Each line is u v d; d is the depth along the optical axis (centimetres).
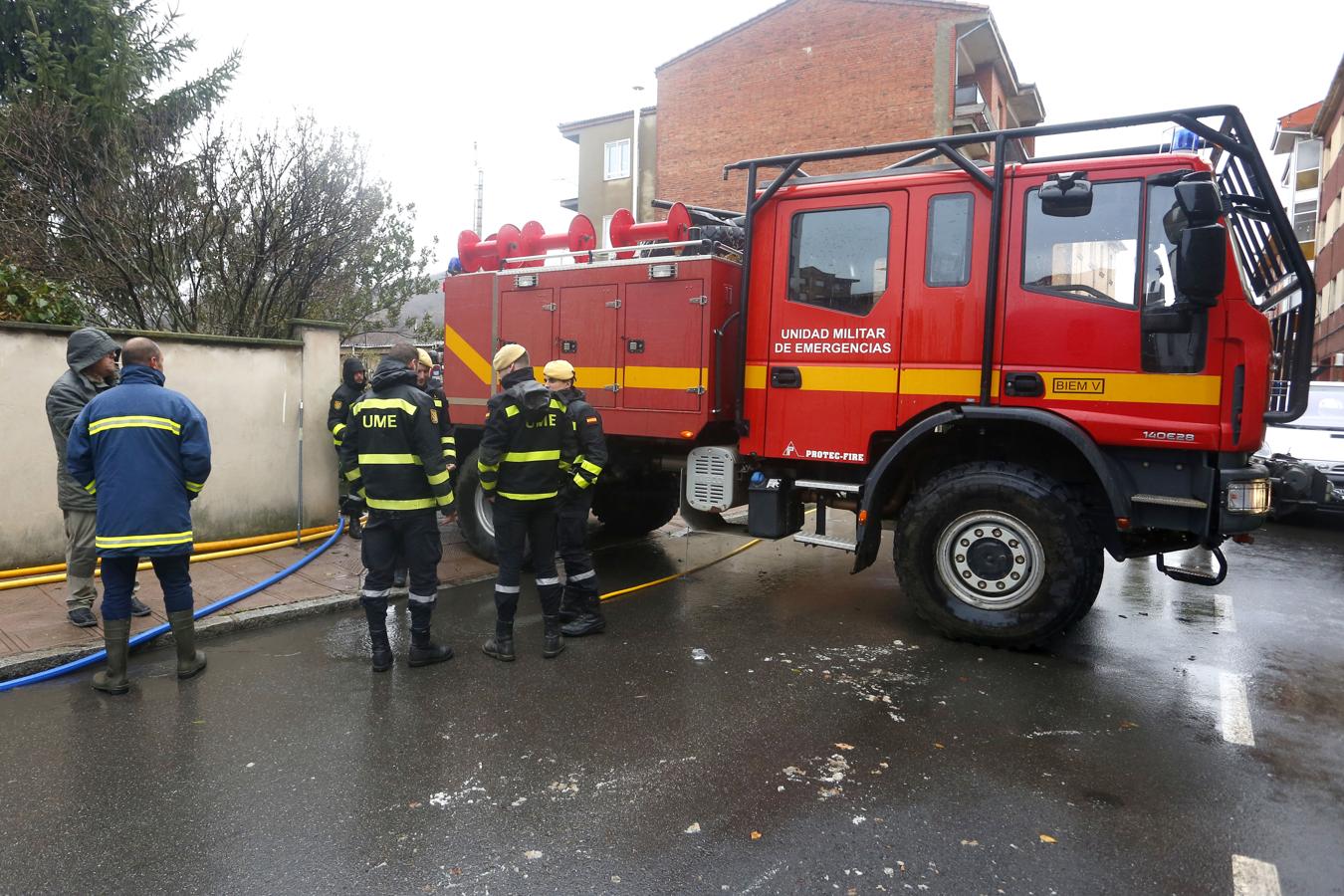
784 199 539
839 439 525
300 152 889
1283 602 598
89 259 859
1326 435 924
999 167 468
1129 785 323
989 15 2103
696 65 2533
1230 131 463
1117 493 446
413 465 441
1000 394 475
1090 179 454
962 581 489
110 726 374
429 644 456
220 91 1184
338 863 271
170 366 638
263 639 499
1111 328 448
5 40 1060
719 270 576
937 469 529
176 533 414
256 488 695
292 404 714
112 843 281
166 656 467
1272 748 357
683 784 323
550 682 431
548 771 334
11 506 567
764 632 517
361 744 358
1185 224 423
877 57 2245
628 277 605
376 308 1124
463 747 355
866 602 589
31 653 438
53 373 582
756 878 262
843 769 336
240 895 254
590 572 506
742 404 555
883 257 509
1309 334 445
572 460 484
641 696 412
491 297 686
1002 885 259
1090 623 540
